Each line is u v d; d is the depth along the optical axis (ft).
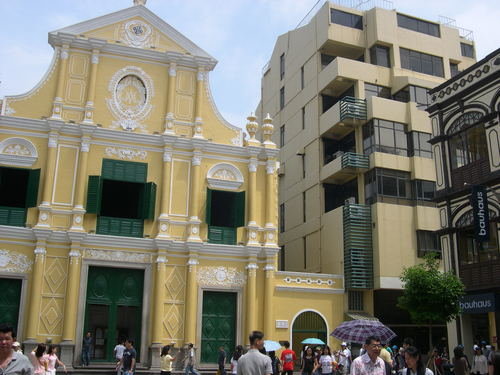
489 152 81.76
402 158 113.39
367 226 108.58
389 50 127.44
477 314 84.07
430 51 130.62
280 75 151.74
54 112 89.15
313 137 128.26
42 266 83.15
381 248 105.40
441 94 93.86
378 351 30.94
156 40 98.02
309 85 133.08
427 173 113.50
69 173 88.22
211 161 96.02
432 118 95.45
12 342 23.86
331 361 69.05
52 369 52.21
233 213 96.17
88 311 85.56
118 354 77.61
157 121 94.94
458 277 82.07
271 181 97.76
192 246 89.76
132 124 93.56
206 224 92.84
